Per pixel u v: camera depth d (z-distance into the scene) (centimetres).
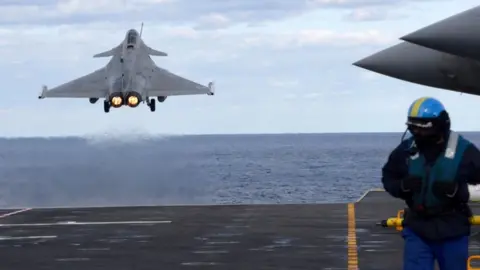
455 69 3572
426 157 1667
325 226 4244
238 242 3681
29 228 4297
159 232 4066
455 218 1666
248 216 4766
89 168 18800
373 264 3058
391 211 4944
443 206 1662
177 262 3145
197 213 4959
